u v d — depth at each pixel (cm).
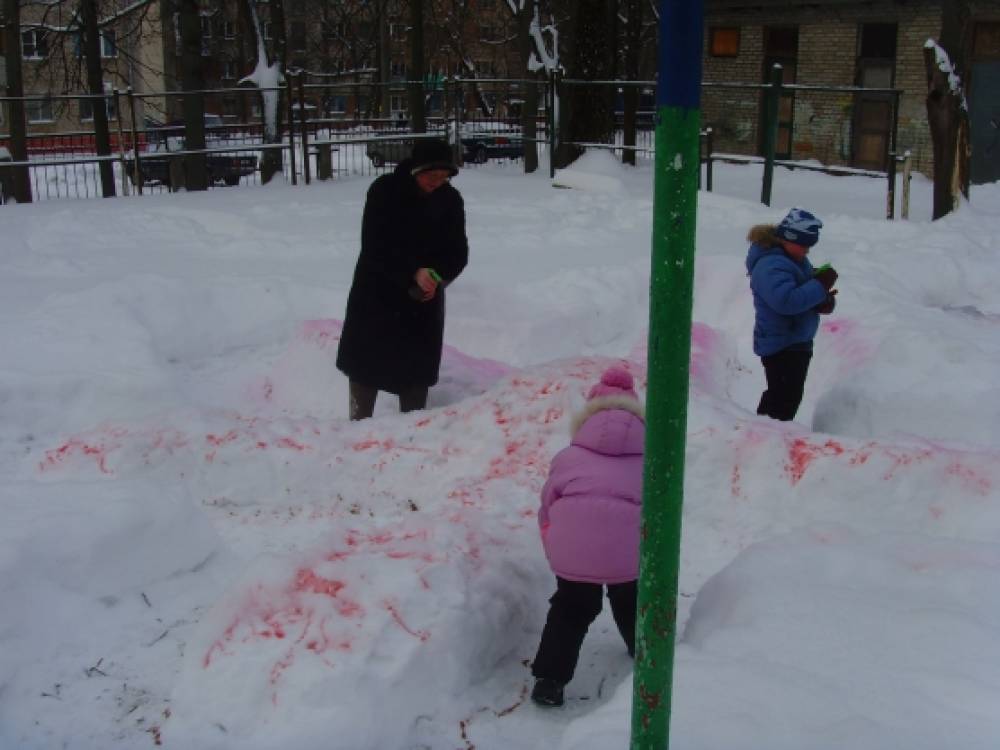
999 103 2031
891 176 1334
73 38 2745
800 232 601
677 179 229
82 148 2286
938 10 2147
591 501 349
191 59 1769
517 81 1827
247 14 1959
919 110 2206
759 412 639
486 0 4469
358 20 4684
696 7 223
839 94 2333
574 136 1847
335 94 4434
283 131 1909
